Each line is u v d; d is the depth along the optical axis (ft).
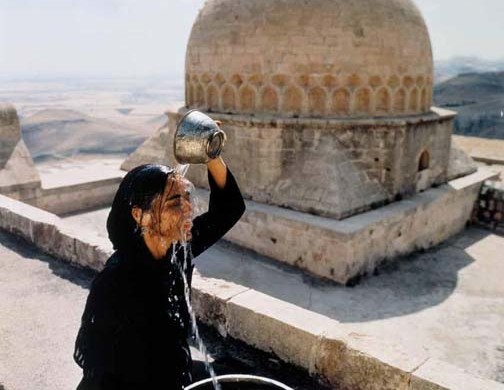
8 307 16.71
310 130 36.86
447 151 44.37
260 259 35.86
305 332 12.41
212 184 7.80
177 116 43.24
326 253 32.55
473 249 40.29
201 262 35.04
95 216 46.16
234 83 38.60
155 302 6.18
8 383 12.51
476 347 25.08
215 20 39.32
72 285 18.56
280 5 36.37
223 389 9.68
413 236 38.24
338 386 11.99
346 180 35.78
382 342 11.95
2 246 22.56
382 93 37.83
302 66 36.24
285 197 36.88
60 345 14.35
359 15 36.14
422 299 30.45
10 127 44.62
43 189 44.96
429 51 41.06
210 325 14.58
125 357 5.90
